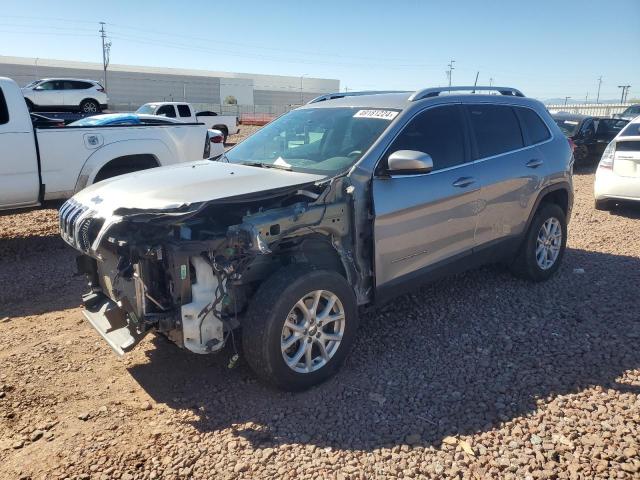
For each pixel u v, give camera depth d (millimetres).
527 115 5453
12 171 6711
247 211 3631
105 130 7445
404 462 2924
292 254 3734
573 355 4070
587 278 5762
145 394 3623
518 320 4707
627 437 3072
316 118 4746
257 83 82000
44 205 7223
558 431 3154
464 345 4262
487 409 3396
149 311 3377
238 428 3236
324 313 3650
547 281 5672
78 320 4852
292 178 3809
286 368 3471
